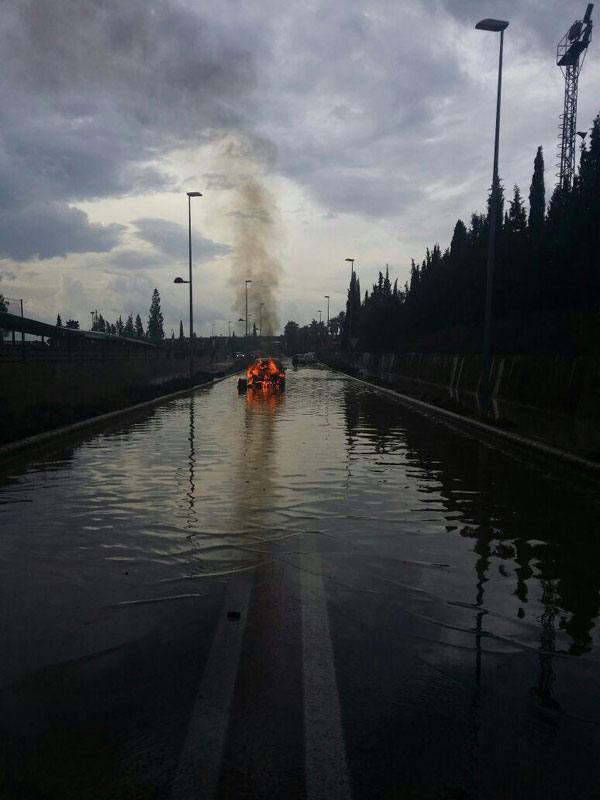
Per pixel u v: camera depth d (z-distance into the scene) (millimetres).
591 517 8312
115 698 3746
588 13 42875
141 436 16641
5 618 4918
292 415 22656
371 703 3709
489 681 3986
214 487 10000
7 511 8406
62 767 3127
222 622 4852
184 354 53312
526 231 34938
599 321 20922
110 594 5438
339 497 9359
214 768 3117
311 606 5191
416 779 3053
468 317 39344
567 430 16234
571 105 44156
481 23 21281
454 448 14664
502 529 7699
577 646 4523
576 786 3020
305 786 2994
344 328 105812
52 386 20484
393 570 6145
